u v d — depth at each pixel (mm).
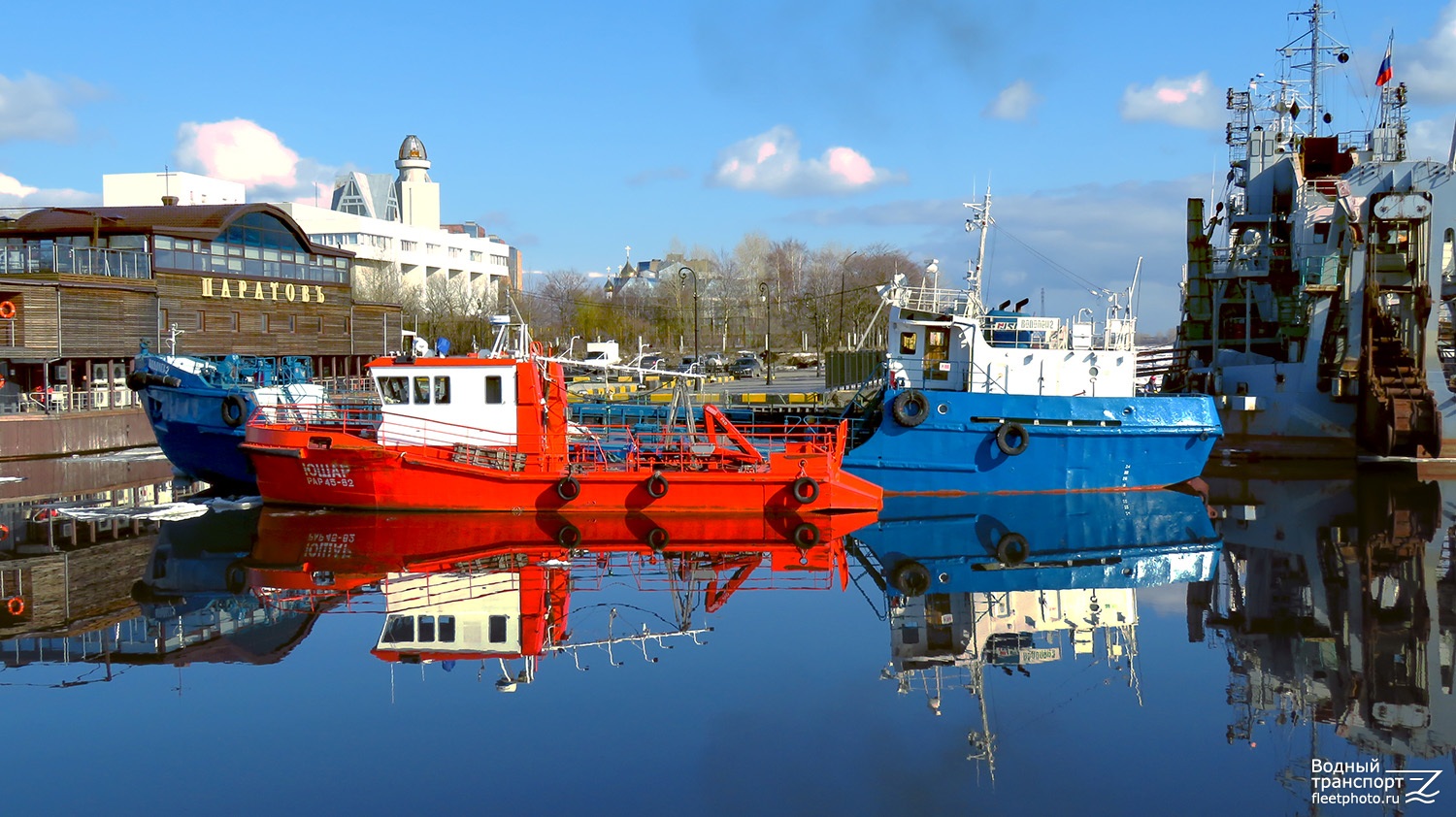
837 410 28016
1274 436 30250
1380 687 11578
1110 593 15703
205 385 24938
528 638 13305
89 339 34062
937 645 13117
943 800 8812
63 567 17016
